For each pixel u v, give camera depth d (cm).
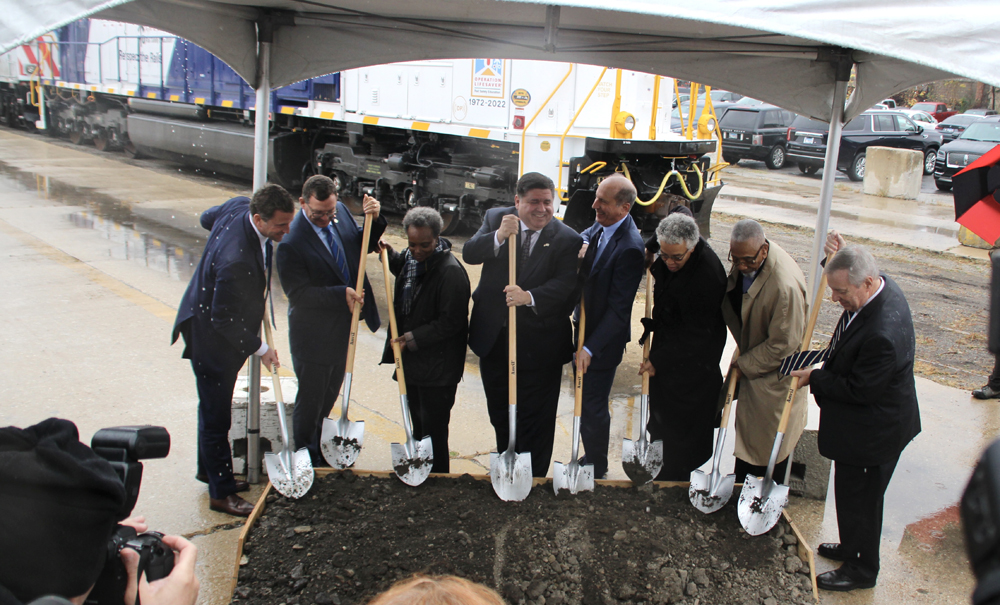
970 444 456
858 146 1683
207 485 375
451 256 351
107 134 1673
